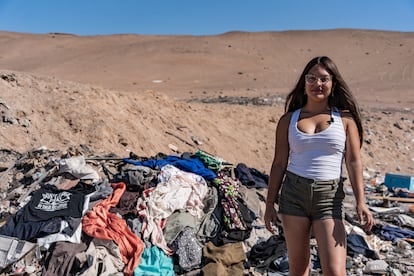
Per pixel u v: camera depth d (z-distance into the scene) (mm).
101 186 5766
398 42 68375
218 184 6262
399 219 7746
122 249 4996
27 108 8781
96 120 9297
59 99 9523
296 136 3057
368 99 27562
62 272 4594
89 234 4988
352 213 7883
